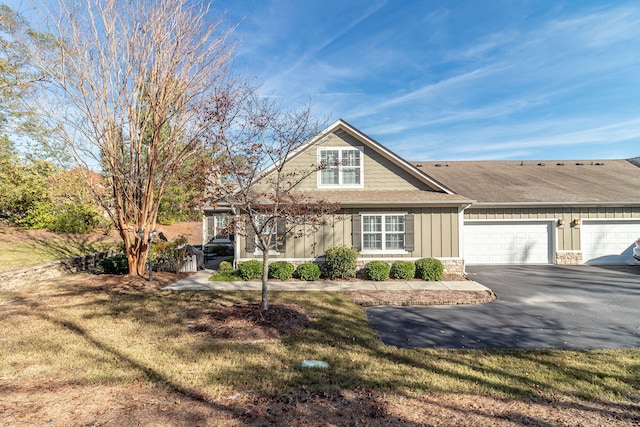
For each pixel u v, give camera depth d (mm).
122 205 11656
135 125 11211
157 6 11078
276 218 7086
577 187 15445
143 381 4246
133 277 11594
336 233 11906
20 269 10102
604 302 8531
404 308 8086
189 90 11641
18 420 3361
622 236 14180
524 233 14320
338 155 12820
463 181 16531
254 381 4254
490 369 4688
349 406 3699
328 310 7648
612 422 3414
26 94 11680
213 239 19453
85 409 3590
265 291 7168
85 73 10586
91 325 6512
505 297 9086
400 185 12844
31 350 5242
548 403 3801
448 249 11938
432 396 3939
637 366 4789
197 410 3590
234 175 6891
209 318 6859
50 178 16469
